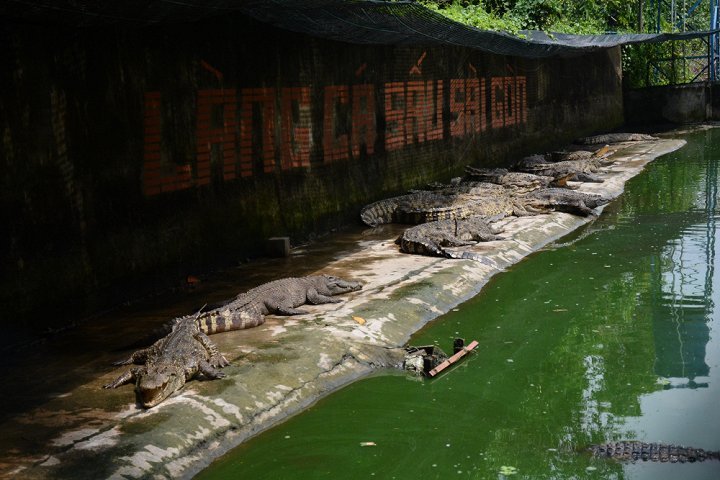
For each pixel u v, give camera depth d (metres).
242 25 9.92
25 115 7.16
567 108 23.75
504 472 5.27
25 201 7.17
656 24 30.69
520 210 13.45
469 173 16.44
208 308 7.90
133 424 5.37
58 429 5.31
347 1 8.68
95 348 7.02
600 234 12.45
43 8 6.57
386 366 7.07
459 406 6.35
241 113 9.99
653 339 7.86
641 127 29.72
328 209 11.92
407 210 12.63
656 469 5.23
